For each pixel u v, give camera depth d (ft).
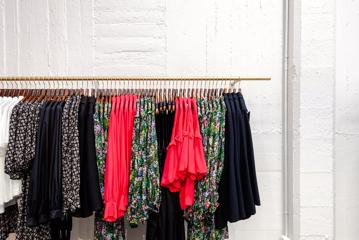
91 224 5.77
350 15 5.68
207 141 4.81
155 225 4.75
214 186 4.68
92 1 5.81
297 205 5.43
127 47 5.85
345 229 5.75
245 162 4.84
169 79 5.07
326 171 5.38
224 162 4.83
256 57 5.90
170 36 5.84
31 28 5.79
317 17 5.33
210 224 4.91
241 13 5.87
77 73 5.81
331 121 5.36
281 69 5.91
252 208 4.78
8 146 4.42
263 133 5.94
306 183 5.38
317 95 5.36
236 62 5.89
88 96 4.76
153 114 4.68
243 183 4.86
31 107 4.53
